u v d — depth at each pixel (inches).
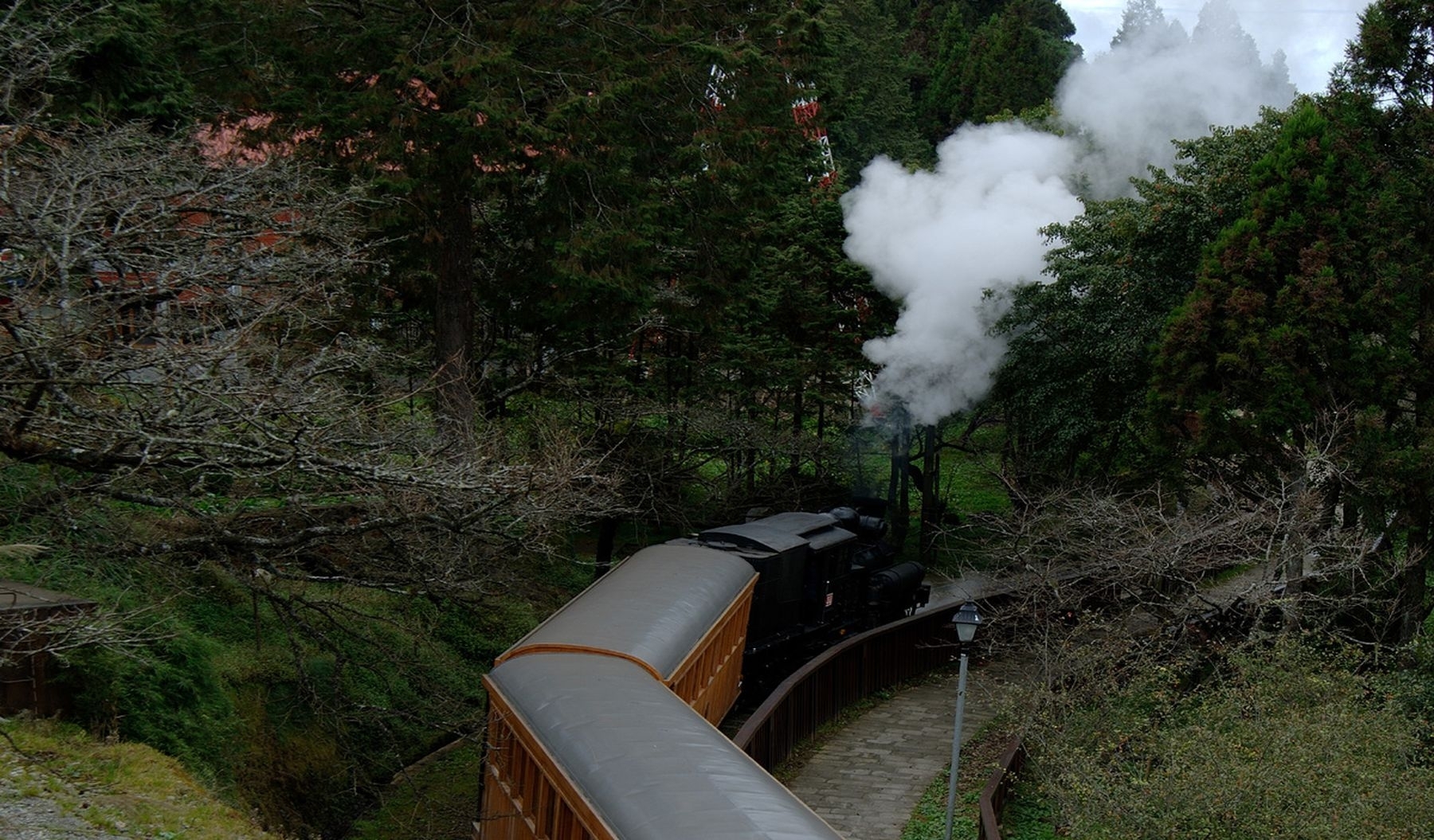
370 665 557.9
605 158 700.7
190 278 422.9
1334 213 735.1
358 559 511.8
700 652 517.7
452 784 621.3
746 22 753.0
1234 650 566.6
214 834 414.0
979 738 687.7
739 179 744.3
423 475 442.6
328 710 564.1
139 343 447.5
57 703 457.7
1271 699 500.4
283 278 466.3
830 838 283.4
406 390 642.2
